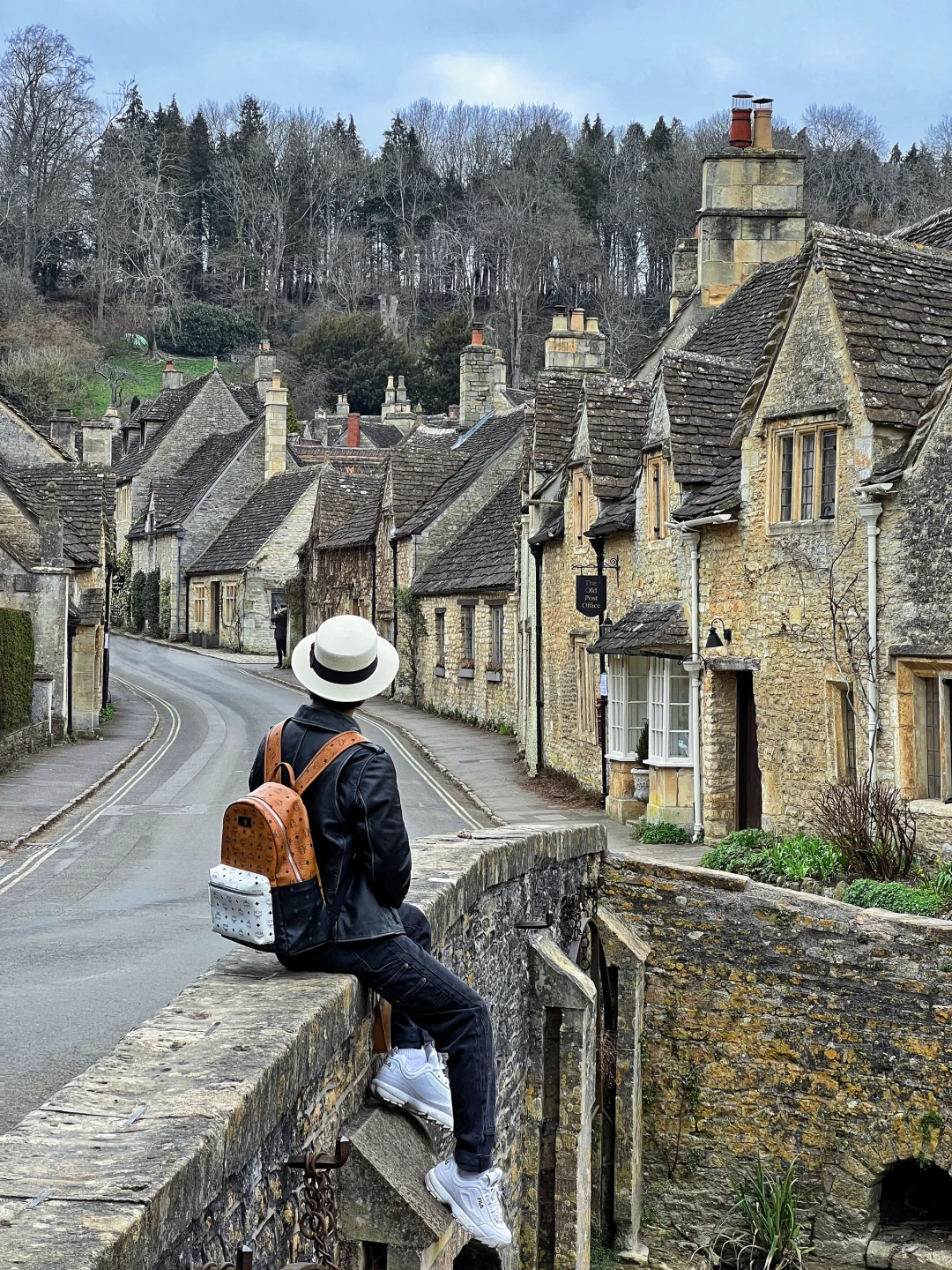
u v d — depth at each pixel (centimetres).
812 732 1556
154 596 6544
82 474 3575
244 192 12694
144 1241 287
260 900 463
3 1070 821
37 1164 313
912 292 1597
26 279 10338
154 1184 301
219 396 7075
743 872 1414
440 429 6856
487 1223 479
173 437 7006
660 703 1875
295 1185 423
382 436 7919
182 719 3534
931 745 1412
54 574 3002
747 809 1756
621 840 1816
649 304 10612
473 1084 478
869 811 1373
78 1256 263
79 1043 883
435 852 786
